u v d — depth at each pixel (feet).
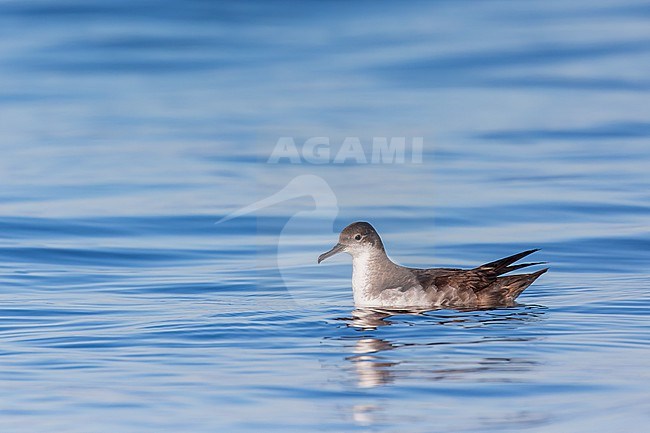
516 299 47.14
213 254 57.00
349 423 31.37
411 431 30.68
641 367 36.24
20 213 65.57
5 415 32.32
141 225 63.21
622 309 44.65
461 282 46.09
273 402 33.19
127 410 32.63
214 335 40.86
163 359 37.81
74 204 68.03
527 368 36.27
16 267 54.19
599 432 30.50
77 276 52.37
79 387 34.76
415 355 37.91
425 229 48.14
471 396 33.58
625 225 62.13
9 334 41.42
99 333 41.37
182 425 31.35
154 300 47.21
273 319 43.19
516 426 30.99
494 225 62.34
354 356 37.91
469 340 39.86
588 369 36.06
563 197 68.33
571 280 51.13
